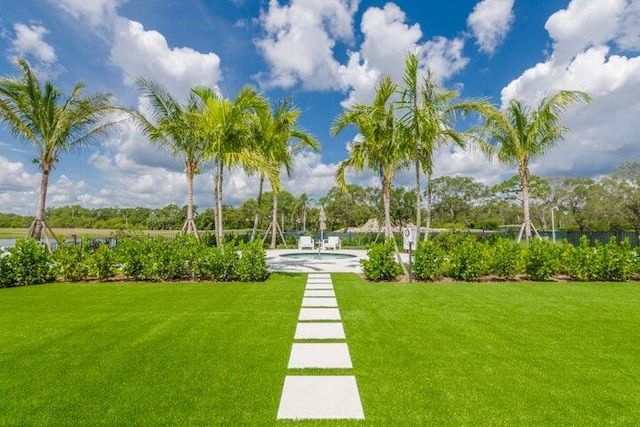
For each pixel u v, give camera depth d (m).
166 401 2.42
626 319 4.53
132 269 7.62
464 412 2.27
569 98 10.27
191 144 10.52
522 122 11.06
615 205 25.69
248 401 2.42
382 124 8.66
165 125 9.95
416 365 3.04
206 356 3.25
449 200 41.88
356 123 9.26
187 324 4.29
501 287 6.87
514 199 34.84
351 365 3.04
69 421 2.18
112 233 13.64
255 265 7.60
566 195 32.78
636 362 3.12
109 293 6.22
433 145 7.98
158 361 3.12
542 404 2.38
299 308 5.11
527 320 4.48
